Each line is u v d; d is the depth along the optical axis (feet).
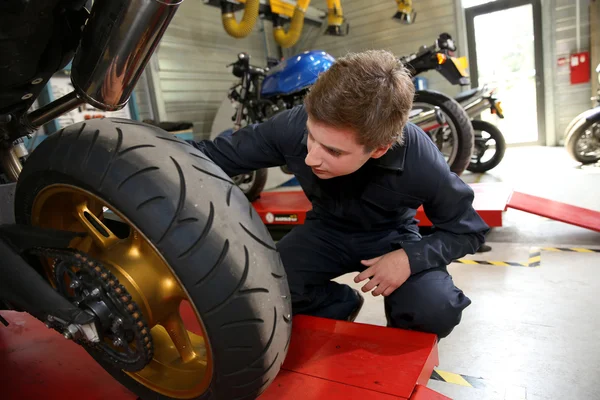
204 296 2.15
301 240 4.22
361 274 3.55
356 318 5.39
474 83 19.11
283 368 3.18
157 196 2.15
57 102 3.49
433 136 10.84
